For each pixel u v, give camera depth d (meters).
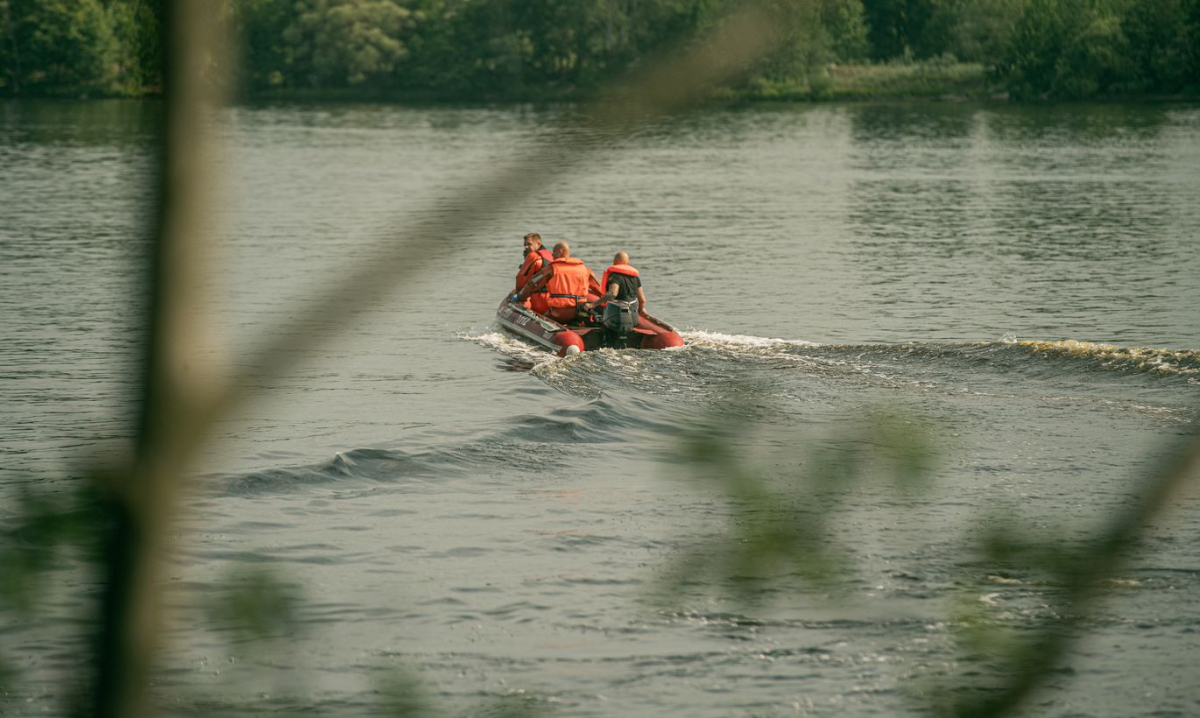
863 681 28.44
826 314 79.69
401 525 39.91
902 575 33.34
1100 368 59.94
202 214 3.39
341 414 54.59
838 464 8.14
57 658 21.47
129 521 3.57
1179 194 153.62
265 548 37.12
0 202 143.25
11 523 5.23
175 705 23.97
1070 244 112.31
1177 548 34.62
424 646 30.45
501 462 47.41
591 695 28.16
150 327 3.42
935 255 106.19
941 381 59.19
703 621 31.58
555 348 68.88
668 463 8.23
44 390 58.78
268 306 75.94
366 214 132.75
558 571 35.69
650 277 94.81
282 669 27.23
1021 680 6.97
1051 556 6.99
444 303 83.44
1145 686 27.98
